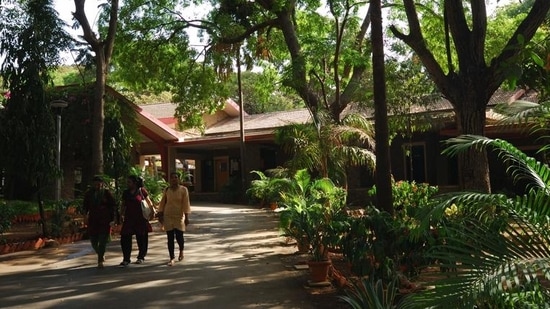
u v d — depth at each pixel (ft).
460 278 10.43
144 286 24.61
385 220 20.43
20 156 40.75
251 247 36.73
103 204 30.19
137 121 80.59
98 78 50.80
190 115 72.49
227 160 101.24
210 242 39.88
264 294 22.56
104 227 29.91
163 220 30.83
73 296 22.90
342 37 51.08
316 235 24.25
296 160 42.78
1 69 40.98
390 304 14.90
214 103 73.77
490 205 12.75
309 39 48.55
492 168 62.59
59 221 43.60
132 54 65.05
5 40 40.57
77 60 51.83
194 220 57.36
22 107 40.45
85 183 74.33
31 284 25.63
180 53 66.44
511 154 13.47
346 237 21.33
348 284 22.66
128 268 29.43
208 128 99.66
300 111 99.19
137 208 30.48
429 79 51.85
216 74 69.31
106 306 21.12
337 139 42.06
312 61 49.49
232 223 53.67
